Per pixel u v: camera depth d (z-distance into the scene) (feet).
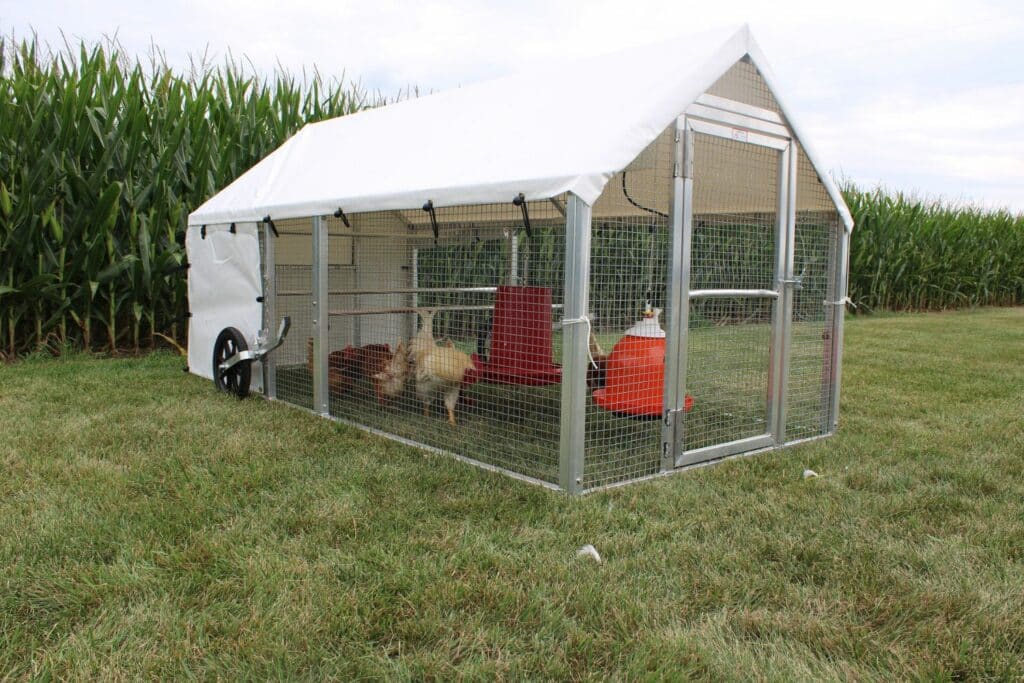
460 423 16.62
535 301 16.14
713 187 14.62
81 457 13.21
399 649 7.20
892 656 7.33
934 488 12.51
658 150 13.89
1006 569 9.30
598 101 12.69
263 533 10.02
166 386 20.26
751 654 7.30
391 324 23.35
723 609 8.16
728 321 16.19
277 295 19.04
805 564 9.49
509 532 10.19
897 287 55.52
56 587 8.32
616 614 7.95
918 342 33.27
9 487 11.57
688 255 13.05
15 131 24.84
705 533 10.43
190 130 28.45
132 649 7.14
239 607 8.03
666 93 11.65
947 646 7.46
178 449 13.93
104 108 26.48
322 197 16.46
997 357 28.53
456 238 20.63
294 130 30.96
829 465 13.93
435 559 9.27
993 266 63.57
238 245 19.57
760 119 13.96
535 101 14.42
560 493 11.75
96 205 25.27
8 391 18.94
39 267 24.34
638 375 14.57
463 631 7.53
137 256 26.35
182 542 9.70
